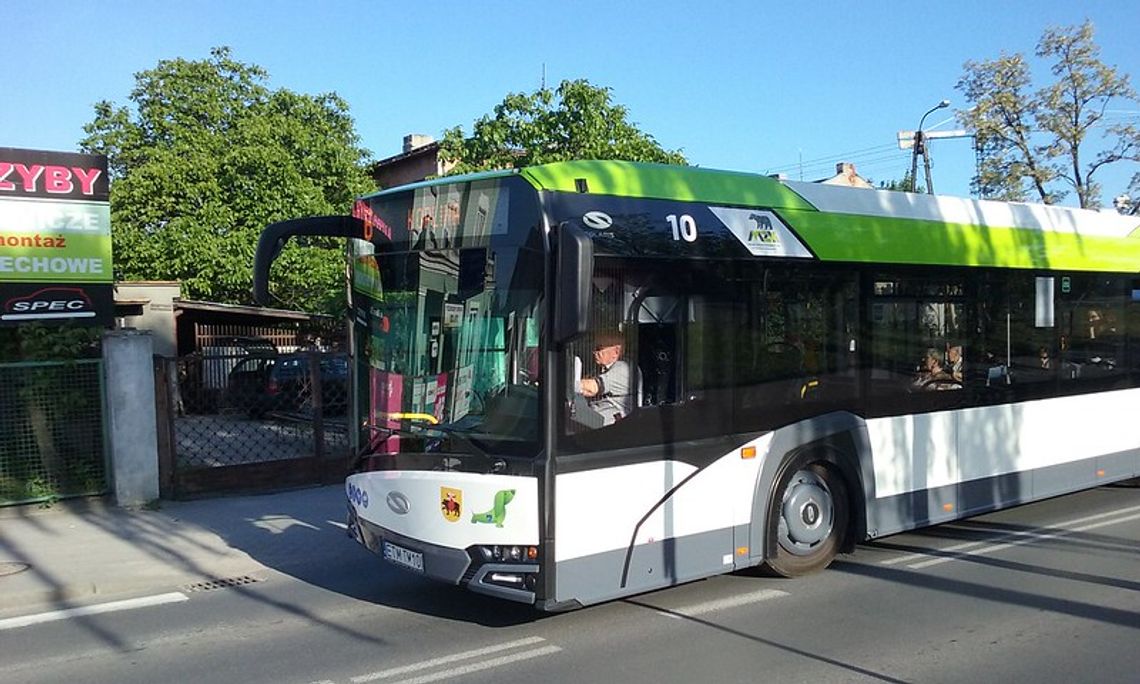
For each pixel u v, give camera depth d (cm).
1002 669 518
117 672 546
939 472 787
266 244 628
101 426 1045
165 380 1066
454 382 579
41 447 1015
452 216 592
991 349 837
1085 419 929
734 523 638
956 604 643
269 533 912
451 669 533
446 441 568
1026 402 868
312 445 1154
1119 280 980
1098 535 854
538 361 540
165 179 2409
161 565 795
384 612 657
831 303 707
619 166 606
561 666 532
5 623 652
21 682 532
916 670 517
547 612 636
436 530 566
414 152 3045
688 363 611
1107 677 505
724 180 669
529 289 545
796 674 512
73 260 1059
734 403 638
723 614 625
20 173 1025
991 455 834
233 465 1096
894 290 754
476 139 1432
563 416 542
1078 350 929
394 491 593
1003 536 854
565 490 543
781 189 704
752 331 650
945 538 848
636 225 587
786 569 693
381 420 623
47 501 1009
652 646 563
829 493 715
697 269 618
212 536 900
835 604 645
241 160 2459
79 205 1061
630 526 575
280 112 2891
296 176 2527
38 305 1041
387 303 633
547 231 539
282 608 676
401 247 625
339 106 3041
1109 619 607
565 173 570
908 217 777
